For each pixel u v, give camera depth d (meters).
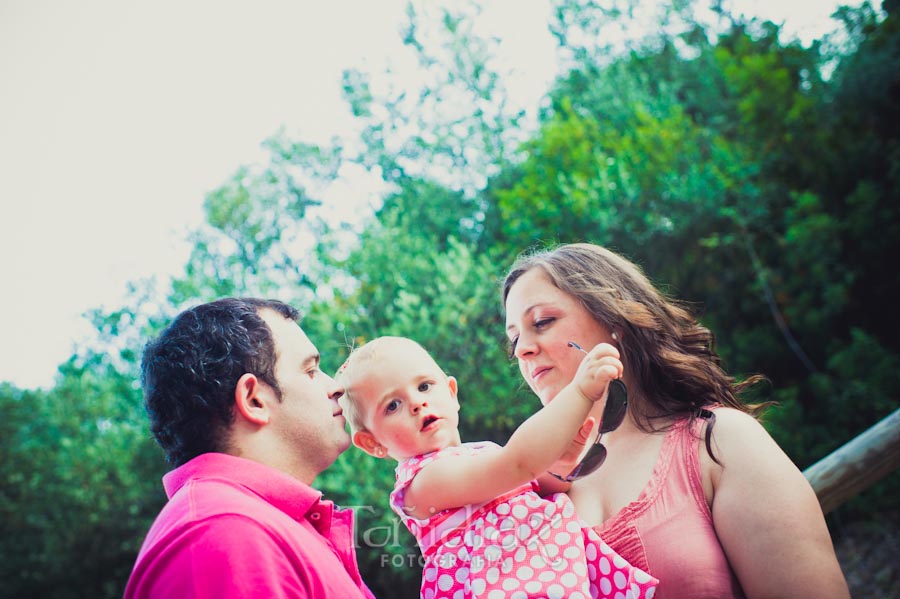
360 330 7.88
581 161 9.13
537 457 1.58
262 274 9.66
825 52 11.22
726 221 9.05
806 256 8.95
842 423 8.09
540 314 1.94
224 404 1.69
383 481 6.50
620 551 1.69
